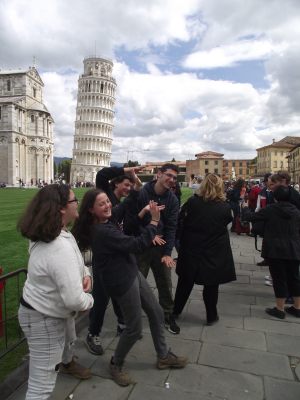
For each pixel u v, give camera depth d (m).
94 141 117.44
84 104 117.19
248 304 6.32
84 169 116.69
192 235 5.17
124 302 3.67
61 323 2.93
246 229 13.91
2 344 4.67
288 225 5.54
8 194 43.06
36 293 2.80
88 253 7.67
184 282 5.45
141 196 4.79
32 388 2.88
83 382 3.85
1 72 89.69
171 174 4.67
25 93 88.50
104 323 5.44
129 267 3.71
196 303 6.39
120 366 3.89
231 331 5.18
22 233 2.77
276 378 3.95
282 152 122.69
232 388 3.75
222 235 5.15
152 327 4.07
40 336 2.85
